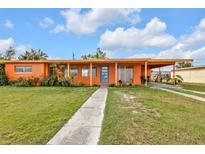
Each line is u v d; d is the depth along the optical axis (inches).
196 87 639.1
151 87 626.8
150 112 246.4
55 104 298.8
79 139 154.1
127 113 238.7
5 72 708.7
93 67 745.6
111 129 177.0
